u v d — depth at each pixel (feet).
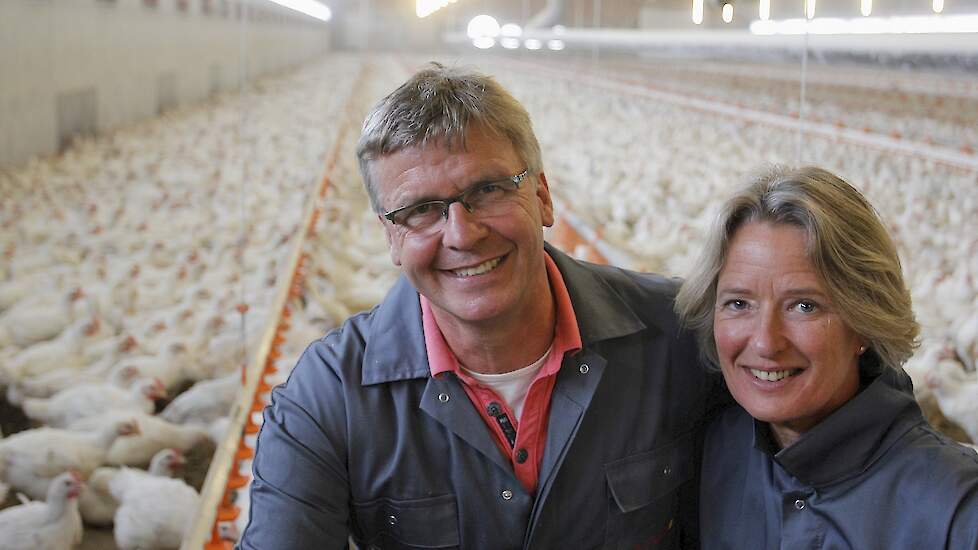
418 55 148.66
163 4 60.49
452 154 4.84
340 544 5.33
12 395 14.48
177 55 65.05
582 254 20.92
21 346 16.92
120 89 51.19
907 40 30.86
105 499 11.39
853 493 4.83
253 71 91.50
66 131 42.75
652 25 110.32
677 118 54.70
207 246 25.35
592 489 5.48
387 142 4.93
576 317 5.49
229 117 60.03
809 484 4.99
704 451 5.81
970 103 55.11
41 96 39.06
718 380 5.82
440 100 4.87
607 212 27.96
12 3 35.58
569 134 50.60
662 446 5.64
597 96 71.26
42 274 20.48
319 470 5.22
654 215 24.94
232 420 12.51
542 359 5.37
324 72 104.68
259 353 15.29
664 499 5.71
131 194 32.73
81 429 12.73
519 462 5.40
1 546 9.89
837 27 43.62
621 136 48.11
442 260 4.98
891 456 4.79
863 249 4.84
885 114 48.88
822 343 4.84
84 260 22.18
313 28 148.77
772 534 5.20
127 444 12.22
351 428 5.32
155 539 10.07
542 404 5.43
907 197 27.09
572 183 34.40
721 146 41.01
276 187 32.71
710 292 5.34
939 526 4.50
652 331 5.82
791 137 41.09
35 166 35.65
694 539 6.12
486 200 4.94
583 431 5.43
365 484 5.39
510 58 138.62
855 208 4.93
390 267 21.62
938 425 13.20
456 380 5.35
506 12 131.03
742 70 105.19
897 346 4.99
